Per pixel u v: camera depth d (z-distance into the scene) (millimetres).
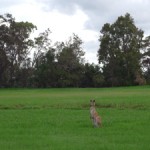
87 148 20953
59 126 29500
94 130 27125
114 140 23266
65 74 125688
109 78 128000
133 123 30469
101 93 82438
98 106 48781
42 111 42625
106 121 31750
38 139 23859
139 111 41000
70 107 47969
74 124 30297
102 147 21156
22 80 135500
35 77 129375
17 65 135750
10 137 24828
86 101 55344
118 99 57750
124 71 127812
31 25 137625
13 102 57281
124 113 38750
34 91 101938
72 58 126562
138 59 128875
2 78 135250
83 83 126938
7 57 134875
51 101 57656
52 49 127938
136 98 59375
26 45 136750
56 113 39875
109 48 129500
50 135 25406
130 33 130250
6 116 37469
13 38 134625
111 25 131125
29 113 40438
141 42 139000
